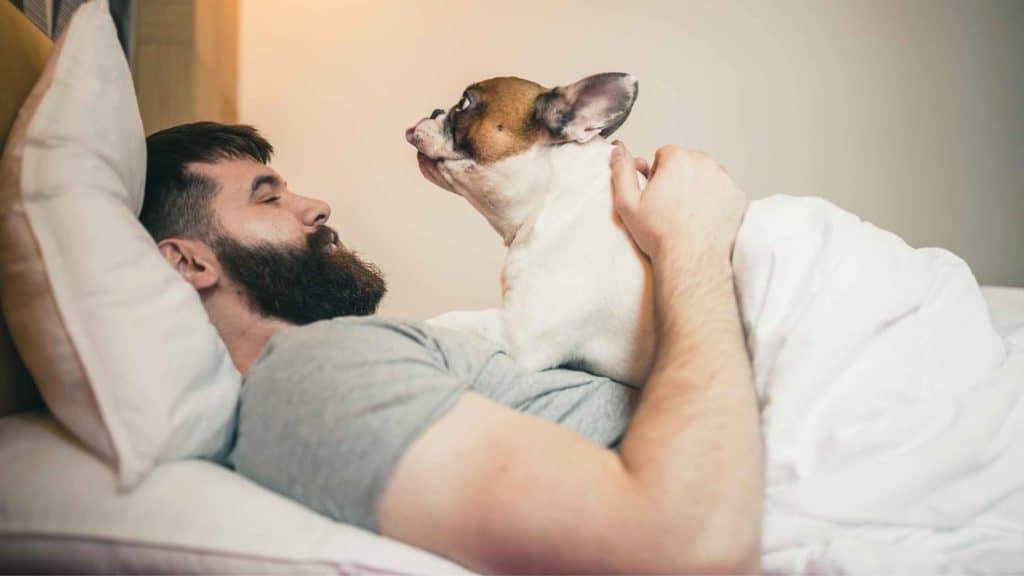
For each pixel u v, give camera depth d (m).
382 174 1.84
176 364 0.69
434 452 0.60
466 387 0.67
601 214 1.06
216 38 1.83
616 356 0.96
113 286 0.69
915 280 0.78
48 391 0.69
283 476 0.65
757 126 1.83
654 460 0.58
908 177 1.80
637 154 1.82
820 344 0.71
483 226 1.81
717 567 0.53
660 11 1.88
